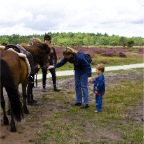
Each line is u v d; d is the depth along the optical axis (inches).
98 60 1239.5
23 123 320.2
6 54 295.7
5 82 265.7
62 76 740.7
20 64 305.4
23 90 351.9
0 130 292.5
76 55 392.5
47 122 325.7
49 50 408.2
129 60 1363.2
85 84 397.4
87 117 352.8
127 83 629.3
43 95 482.9
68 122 331.0
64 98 460.8
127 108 402.0
